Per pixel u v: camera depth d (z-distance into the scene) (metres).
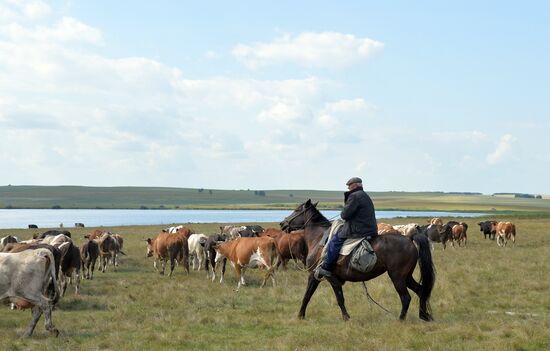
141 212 197.75
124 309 14.22
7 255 11.16
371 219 11.83
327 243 12.12
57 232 24.81
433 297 15.30
